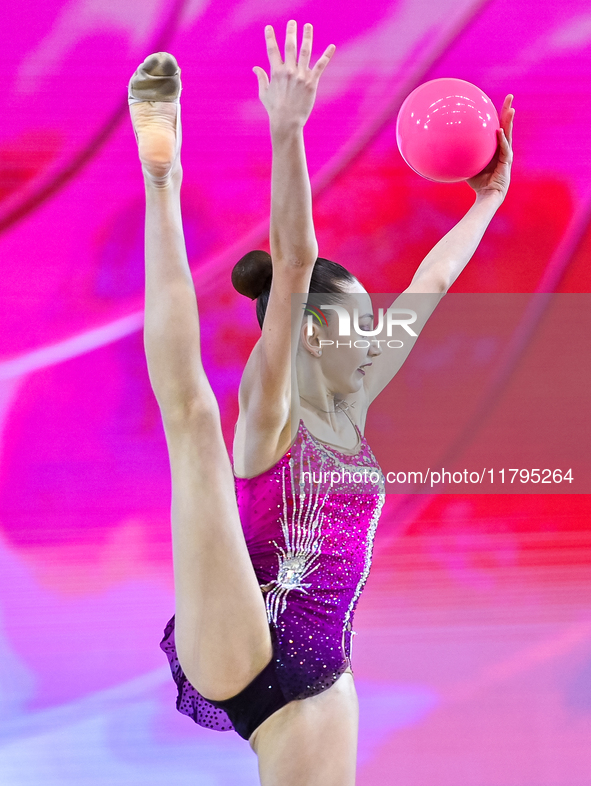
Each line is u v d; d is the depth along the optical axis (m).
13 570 14.57
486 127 7.12
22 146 15.27
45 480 15.09
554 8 15.43
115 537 14.90
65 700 12.99
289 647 5.98
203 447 5.88
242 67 15.37
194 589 5.76
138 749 12.34
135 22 15.09
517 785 11.89
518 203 16.05
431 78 15.55
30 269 15.34
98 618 14.10
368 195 15.78
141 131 5.86
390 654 13.78
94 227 15.42
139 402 15.41
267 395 6.19
